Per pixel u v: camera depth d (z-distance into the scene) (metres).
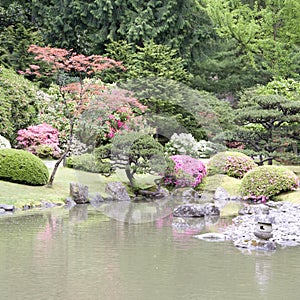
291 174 13.99
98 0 26.75
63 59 15.14
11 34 24.59
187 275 6.25
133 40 26.67
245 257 7.16
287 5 25.69
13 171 13.45
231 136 17.53
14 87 18.39
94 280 6.04
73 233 8.78
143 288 5.75
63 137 17.84
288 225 9.71
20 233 8.73
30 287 5.77
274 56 25.72
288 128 17.39
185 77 23.67
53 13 27.42
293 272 6.40
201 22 28.20
